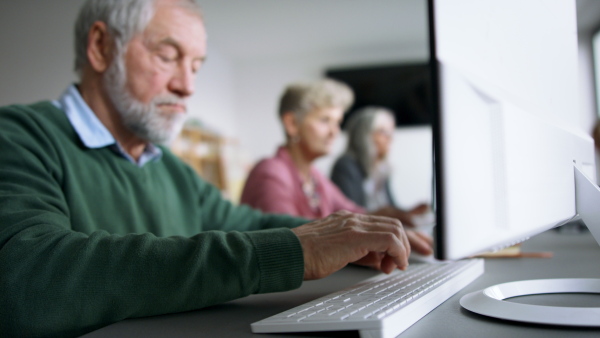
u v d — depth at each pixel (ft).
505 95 1.52
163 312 1.67
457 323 1.44
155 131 3.77
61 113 3.25
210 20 14.62
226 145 15.35
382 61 17.66
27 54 9.98
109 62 3.65
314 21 14.98
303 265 1.79
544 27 1.90
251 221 4.01
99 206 3.21
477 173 1.33
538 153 1.61
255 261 1.73
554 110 1.91
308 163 9.30
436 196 1.24
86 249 1.68
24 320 1.58
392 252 1.91
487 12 1.56
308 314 1.39
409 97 17.15
